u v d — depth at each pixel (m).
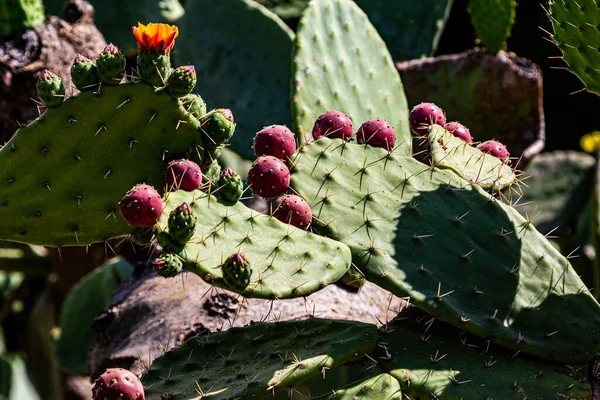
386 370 2.50
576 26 2.67
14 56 3.25
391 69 3.04
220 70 3.44
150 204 2.45
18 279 4.82
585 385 2.54
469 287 2.56
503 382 2.51
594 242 3.46
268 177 2.55
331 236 2.56
